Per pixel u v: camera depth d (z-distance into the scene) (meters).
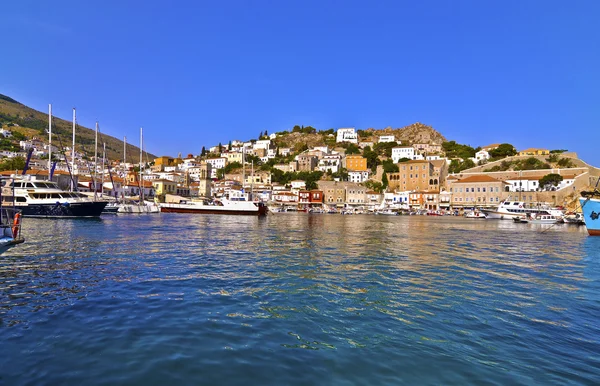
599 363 7.44
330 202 154.50
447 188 140.38
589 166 127.75
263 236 34.41
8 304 10.62
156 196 125.00
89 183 105.69
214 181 175.38
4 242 18.00
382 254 23.00
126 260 18.78
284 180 181.62
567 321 10.02
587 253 25.16
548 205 102.88
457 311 10.80
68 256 19.59
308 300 11.75
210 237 32.34
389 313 10.49
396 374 6.79
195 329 8.88
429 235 39.50
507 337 8.77
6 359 7.07
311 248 25.59
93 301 11.09
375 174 187.25
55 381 6.27
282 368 6.93
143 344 7.90
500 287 14.09
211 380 6.41
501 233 44.41
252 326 9.21
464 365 7.21
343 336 8.66
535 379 6.71
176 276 15.08
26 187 52.75
